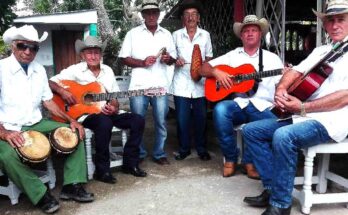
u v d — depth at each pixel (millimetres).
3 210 3062
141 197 3281
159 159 4188
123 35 16875
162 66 4082
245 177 3725
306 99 2863
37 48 3174
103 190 3457
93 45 3668
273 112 3443
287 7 7488
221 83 3697
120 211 3016
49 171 3432
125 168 3879
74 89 3725
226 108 3613
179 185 3543
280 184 2674
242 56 3814
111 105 3750
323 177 3211
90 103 3730
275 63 3752
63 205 3139
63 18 10883
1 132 2922
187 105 4238
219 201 3152
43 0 18953
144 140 5340
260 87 3689
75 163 3172
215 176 3777
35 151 2855
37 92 3301
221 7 6805
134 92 3738
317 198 2803
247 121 3779
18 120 3197
